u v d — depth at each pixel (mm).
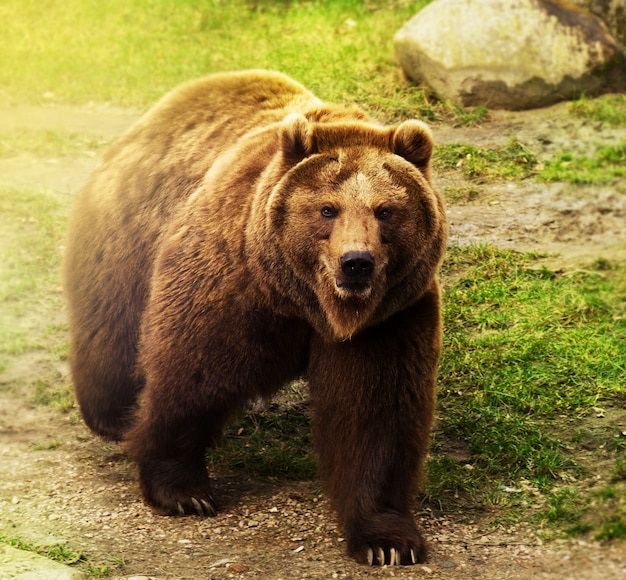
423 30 19891
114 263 10594
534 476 10250
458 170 17438
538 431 10953
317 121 9211
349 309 8047
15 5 26609
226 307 8758
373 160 8188
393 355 8617
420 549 8688
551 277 14234
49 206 16922
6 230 16266
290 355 9008
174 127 10680
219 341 8828
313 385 8984
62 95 22750
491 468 10422
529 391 11773
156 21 25406
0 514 9609
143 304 10391
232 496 10141
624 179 16672
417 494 9906
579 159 17484
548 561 8531
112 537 9109
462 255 14883
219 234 8891
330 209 8031
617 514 9141
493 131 18766
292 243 8172
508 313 13523
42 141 19906
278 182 8312
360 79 20469
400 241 8109
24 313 14430
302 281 8281
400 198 8094
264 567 8523
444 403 11797
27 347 13648
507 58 19312
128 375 10797
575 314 13328
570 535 8969
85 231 11039
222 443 11328
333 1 24672
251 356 8836
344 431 8789
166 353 9086
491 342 12828
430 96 19859
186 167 10203
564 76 19359
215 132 10250
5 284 14953
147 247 10281
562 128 18625
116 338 10656
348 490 8820
